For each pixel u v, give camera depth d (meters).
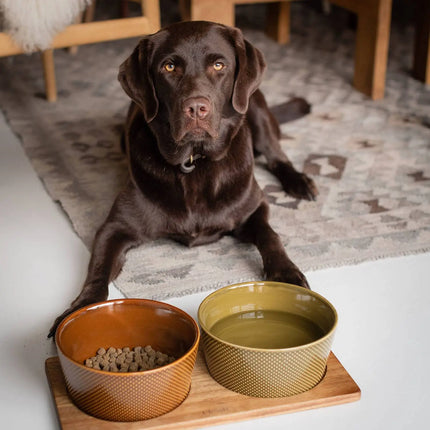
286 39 5.07
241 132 2.37
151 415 1.56
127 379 1.48
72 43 2.90
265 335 1.78
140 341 1.77
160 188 2.24
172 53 2.08
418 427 1.58
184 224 2.27
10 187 2.93
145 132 2.31
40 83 4.29
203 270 2.26
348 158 3.15
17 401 1.69
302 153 3.21
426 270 2.25
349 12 5.38
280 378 1.60
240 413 1.58
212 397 1.63
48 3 2.67
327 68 4.52
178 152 2.19
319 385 1.67
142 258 2.34
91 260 2.17
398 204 2.69
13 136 3.50
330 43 5.07
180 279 2.20
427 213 2.61
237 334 1.79
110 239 2.22
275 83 4.22
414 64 4.24
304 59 4.70
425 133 3.44
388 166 3.05
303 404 1.62
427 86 4.14
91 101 3.96
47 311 2.07
